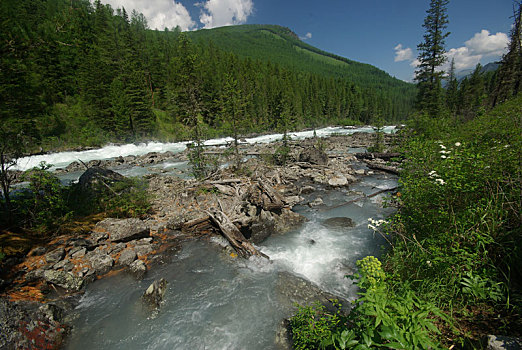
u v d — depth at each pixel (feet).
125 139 121.90
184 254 22.94
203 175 45.98
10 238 19.92
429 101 92.43
